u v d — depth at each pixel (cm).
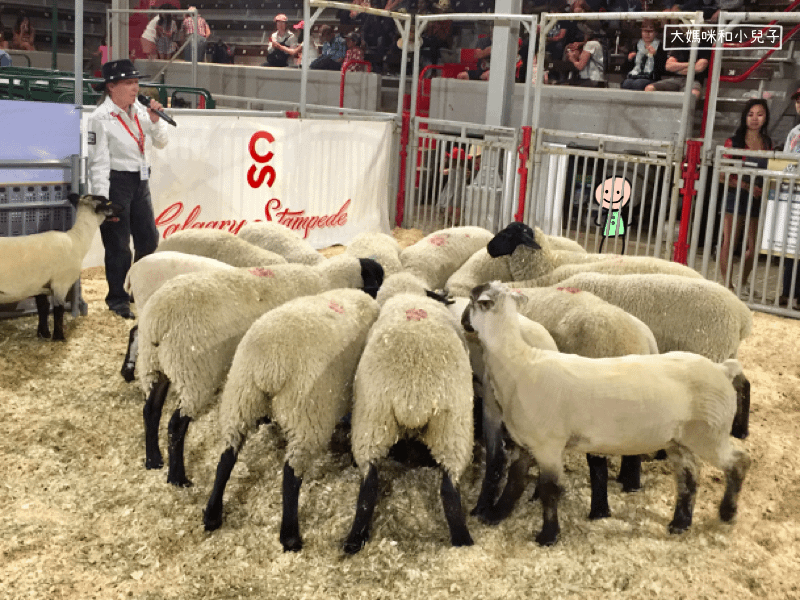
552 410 343
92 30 2144
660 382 343
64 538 348
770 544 368
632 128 1105
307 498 391
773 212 775
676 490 393
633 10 1308
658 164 827
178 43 1655
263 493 393
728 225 867
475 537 363
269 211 900
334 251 962
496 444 382
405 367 329
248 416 346
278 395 339
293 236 603
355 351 373
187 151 804
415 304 388
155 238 684
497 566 342
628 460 412
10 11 2034
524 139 939
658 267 515
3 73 999
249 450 438
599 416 339
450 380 334
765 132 826
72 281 579
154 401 405
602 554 355
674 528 374
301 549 349
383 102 1438
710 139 794
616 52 1344
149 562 336
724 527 378
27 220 599
